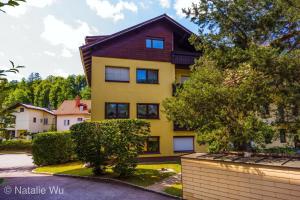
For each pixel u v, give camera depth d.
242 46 8.51
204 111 8.20
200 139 9.76
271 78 7.05
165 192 9.59
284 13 7.42
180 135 21.09
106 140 12.71
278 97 7.25
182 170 9.06
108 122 12.82
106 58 19.86
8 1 2.39
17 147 37.88
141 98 20.41
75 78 97.44
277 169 6.16
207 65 9.27
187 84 8.88
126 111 20.05
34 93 89.19
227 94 7.55
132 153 12.41
